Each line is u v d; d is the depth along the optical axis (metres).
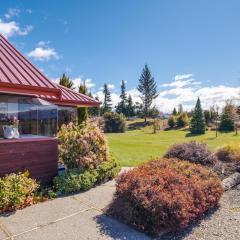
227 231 4.95
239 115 38.06
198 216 5.49
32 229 4.85
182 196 5.15
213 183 6.22
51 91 7.45
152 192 5.17
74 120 12.97
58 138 8.18
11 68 7.38
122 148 18.52
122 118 46.88
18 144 6.72
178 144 10.05
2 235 4.61
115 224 5.11
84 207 5.93
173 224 4.82
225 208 6.05
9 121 6.97
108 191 7.12
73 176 7.21
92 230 4.85
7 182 5.91
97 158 8.38
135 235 4.72
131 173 6.11
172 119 50.16
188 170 6.61
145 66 70.19
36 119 7.50
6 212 5.56
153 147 19.56
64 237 4.57
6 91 6.44
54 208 5.86
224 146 10.43
